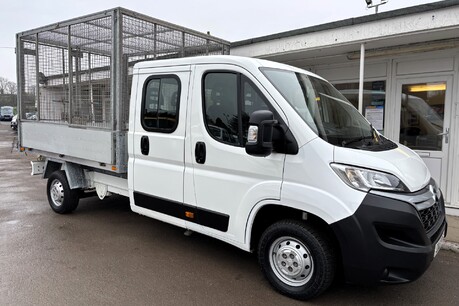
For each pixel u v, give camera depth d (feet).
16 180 29.71
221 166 11.71
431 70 20.04
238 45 22.90
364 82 22.75
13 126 98.27
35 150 20.33
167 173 13.28
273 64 12.15
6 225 17.43
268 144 9.73
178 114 12.84
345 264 9.71
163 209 13.60
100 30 15.56
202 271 12.76
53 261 13.34
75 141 16.71
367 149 10.45
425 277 12.48
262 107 10.87
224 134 11.69
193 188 12.54
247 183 11.16
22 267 12.79
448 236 15.84
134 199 14.66
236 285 11.78
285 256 10.93
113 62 14.60
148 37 16.56
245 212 11.26
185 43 18.48
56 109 18.44
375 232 9.25
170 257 13.91
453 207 19.25
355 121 12.89
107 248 14.69
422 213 9.55
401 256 9.15
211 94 12.06
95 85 15.97
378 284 9.57
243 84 11.35
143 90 13.96
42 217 18.80
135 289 11.39
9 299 10.62
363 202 9.29
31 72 19.93
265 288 11.60
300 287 10.71
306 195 9.95
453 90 19.36
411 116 21.04
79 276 12.18
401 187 9.47
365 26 18.11
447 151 19.77
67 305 10.37
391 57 21.16
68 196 18.60
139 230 16.88
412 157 11.64
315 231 10.29
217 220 12.01
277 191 10.47
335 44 19.22
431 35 17.43
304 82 12.41
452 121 19.49
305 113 10.73
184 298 10.91
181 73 12.83
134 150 14.34
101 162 15.43
